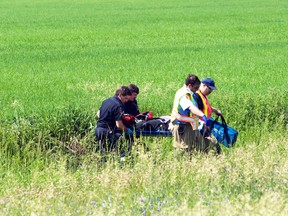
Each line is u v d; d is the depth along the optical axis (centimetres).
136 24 14788
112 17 16712
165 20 15688
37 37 12344
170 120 4134
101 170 3734
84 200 3116
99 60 8950
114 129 4056
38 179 3547
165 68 7931
